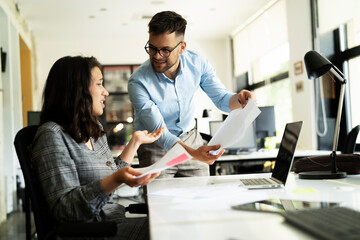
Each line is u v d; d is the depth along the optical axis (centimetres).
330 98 536
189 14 751
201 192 130
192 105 221
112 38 916
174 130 218
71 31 839
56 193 119
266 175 179
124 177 115
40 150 124
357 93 493
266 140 579
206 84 224
